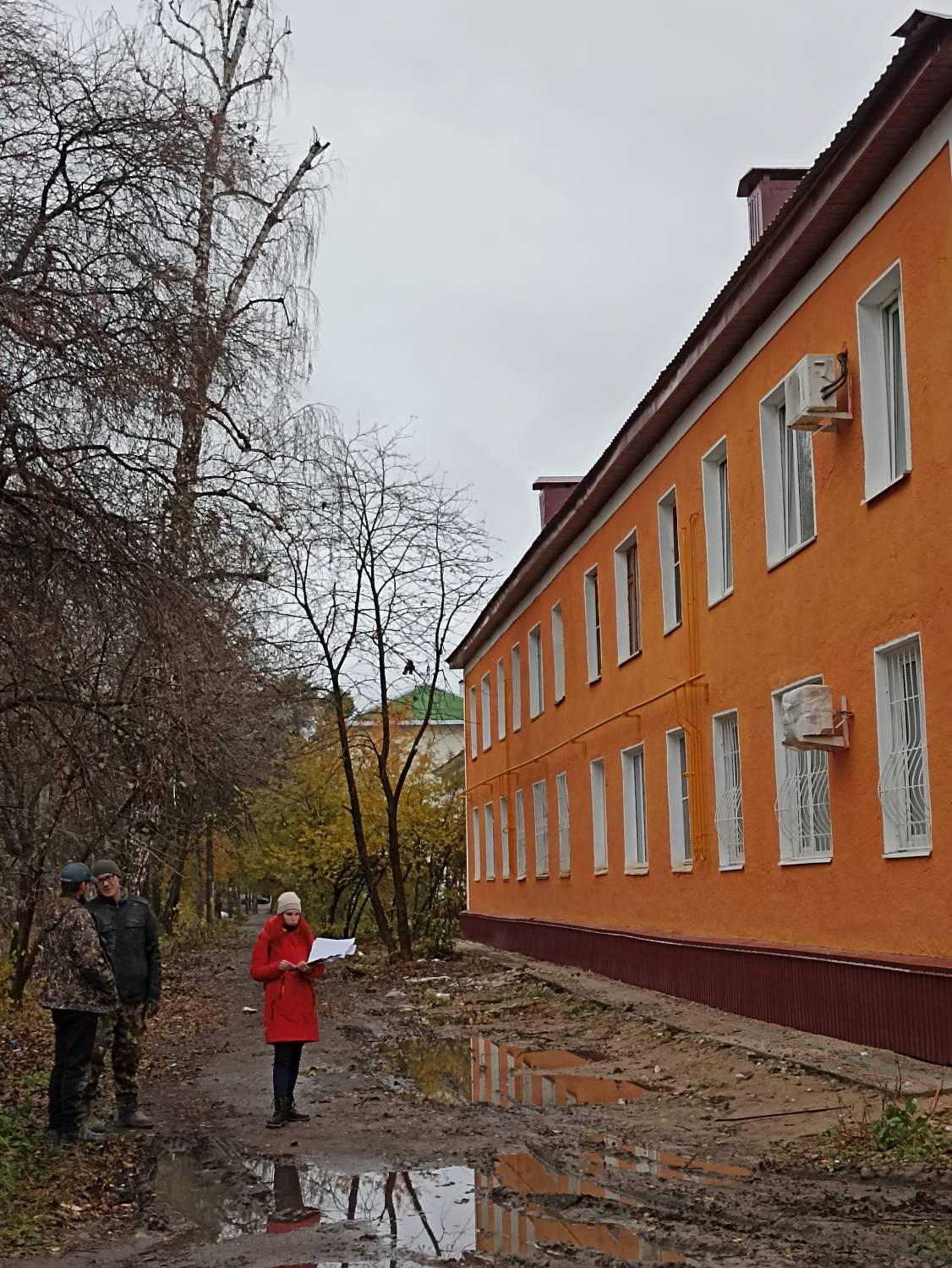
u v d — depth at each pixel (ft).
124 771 39.09
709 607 54.34
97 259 33.88
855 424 40.04
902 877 36.88
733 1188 24.36
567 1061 43.91
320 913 160.25
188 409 34.24
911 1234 20.63
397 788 96.94
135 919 33.55
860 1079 32.65
